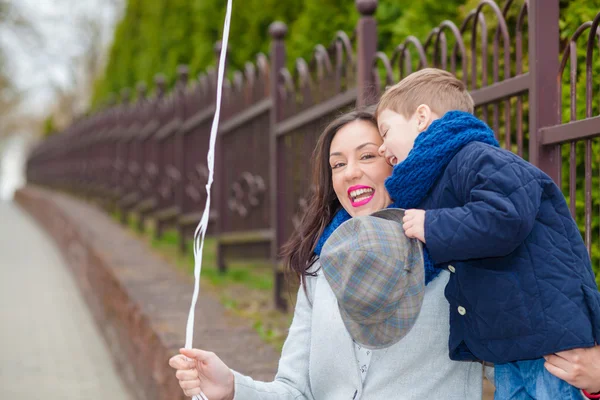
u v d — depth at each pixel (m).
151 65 13.58
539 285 1.69
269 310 5.24
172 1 12.46
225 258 6.91
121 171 11.71
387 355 1.88
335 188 2.05
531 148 2.54
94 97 22.52
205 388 1.88
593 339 1.68
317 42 6.33
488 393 3.18
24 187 29.25
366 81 3.89
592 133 2.26
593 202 2.91
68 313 8.20
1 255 13.45
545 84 2.51
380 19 5.10
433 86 1.90
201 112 7.66
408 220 1.76
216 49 7.68
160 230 9.43
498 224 1.63
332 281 1.80
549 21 2.51
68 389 5.33
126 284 5.60
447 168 1.80
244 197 6.52
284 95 5.41
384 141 1.94
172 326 4.06
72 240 11.26
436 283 1.90
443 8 4.52
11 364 6.02
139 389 4.70
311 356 1.95
